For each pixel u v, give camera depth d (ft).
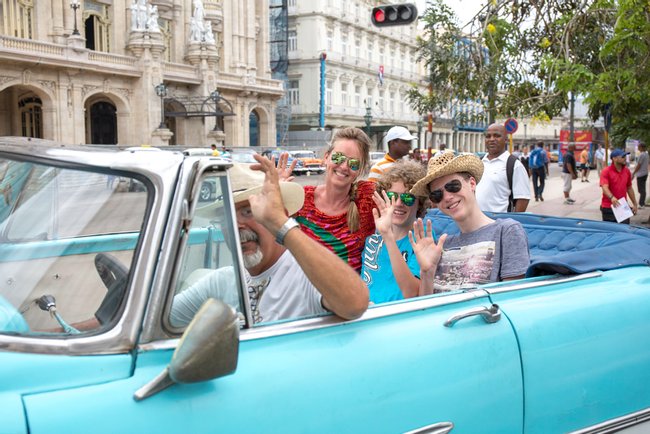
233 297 6.81
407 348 7.62
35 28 117.91
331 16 198.29
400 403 7.33
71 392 5.67
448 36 29.71
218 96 138.10
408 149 22.00
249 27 166.71
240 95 161.48
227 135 161.79
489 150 22.84
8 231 7.01
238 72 162.81
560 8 28.81
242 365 6.56
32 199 7.05
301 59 198.18
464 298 8.62
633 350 9.70
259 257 8.81
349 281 7.20
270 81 171.83
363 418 7.04
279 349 6.87
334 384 6.93
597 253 10.91
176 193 6.28
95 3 127.54
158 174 6.34
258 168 7.32
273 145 174.91
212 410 6.16
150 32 129.70
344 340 7.31
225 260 6.81
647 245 11.86
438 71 30.50
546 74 28.12
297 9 196.75
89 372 5.83
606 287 10.06
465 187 11.13
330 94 203.21
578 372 9.03
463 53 29.32
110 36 130.41
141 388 5.86
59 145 7.79
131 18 131.13
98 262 6.52
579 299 9.53
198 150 7.02
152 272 6.15
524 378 8.48
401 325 7.85
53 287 6.53
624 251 11.30
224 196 6.73
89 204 6.68
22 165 7.33
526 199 22.29
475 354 8.10
